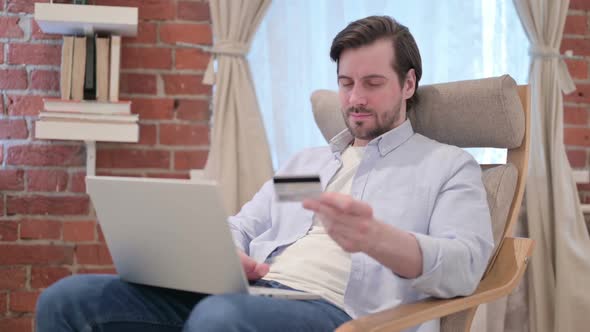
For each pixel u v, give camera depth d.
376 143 1.52
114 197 1.26
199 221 1.16
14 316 2.41
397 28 1.52
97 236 2.43
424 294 1.36
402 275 1.21
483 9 2.53
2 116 2.39
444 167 1.44
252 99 2.40
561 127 2.45
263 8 2.40
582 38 2.60
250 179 2.38
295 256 1.45
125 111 2.22
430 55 2.49
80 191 2.42
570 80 2.51
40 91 2.40
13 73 2.39
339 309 1.31
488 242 1.33
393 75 1.50
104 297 1.33
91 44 2.26
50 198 2.41
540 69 2.47
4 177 2.39
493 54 2.54
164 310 1.36
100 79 2.25
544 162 2.44
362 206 1.10
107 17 2.19
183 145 2.46
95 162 2.40
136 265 1.32
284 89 2.46
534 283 2.40
